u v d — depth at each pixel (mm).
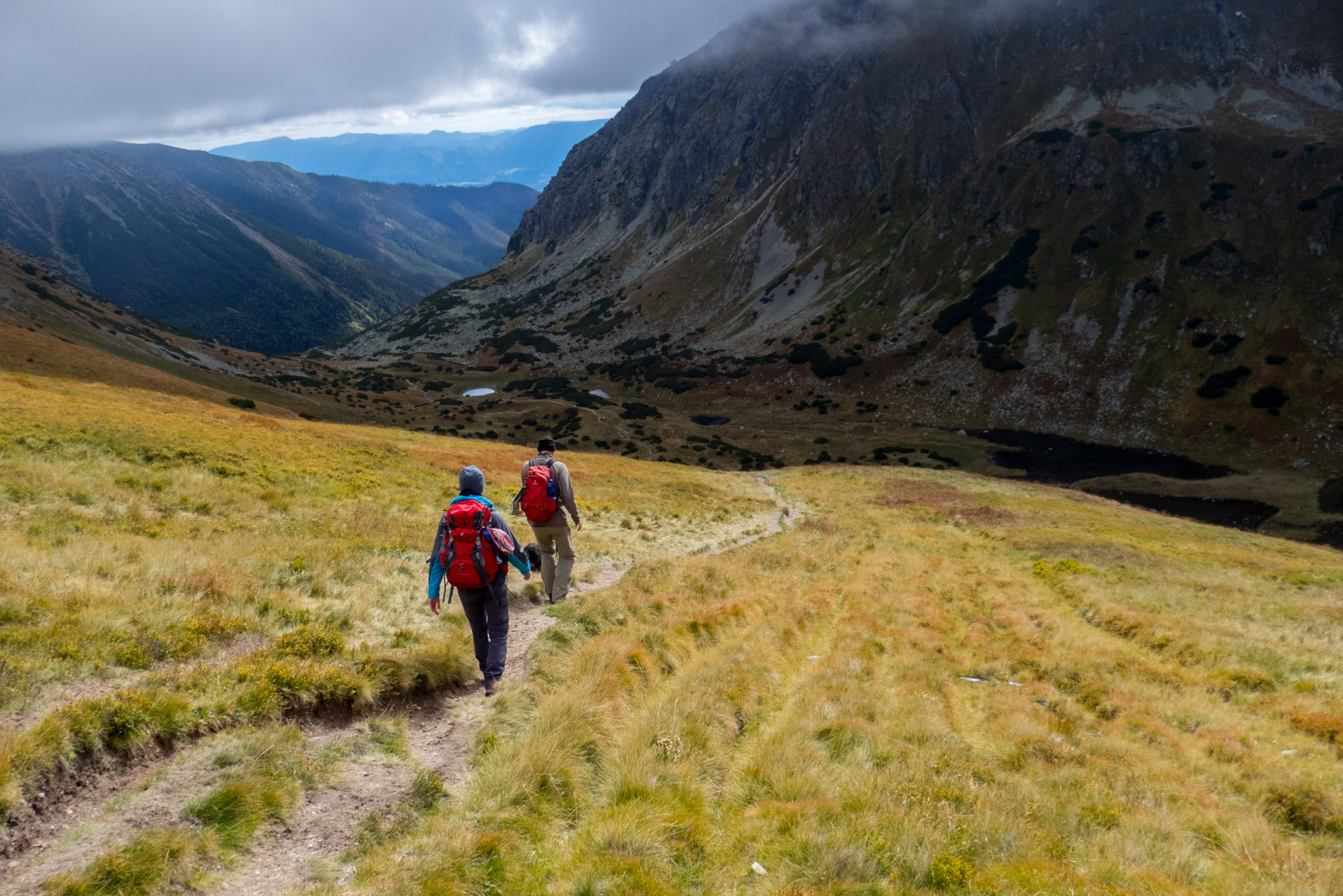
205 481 19234
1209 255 157375
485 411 186750
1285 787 8539
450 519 7902
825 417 170375
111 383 99000
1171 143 184000
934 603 18688
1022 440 143000
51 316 167000
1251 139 177625
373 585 11539
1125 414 142000
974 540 38031
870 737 8039
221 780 5355
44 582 8438
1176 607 23109
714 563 18062
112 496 15375
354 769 6074
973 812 6320
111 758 5363
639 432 161625
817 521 36562
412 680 7605
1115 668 14508
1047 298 175000
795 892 4652
